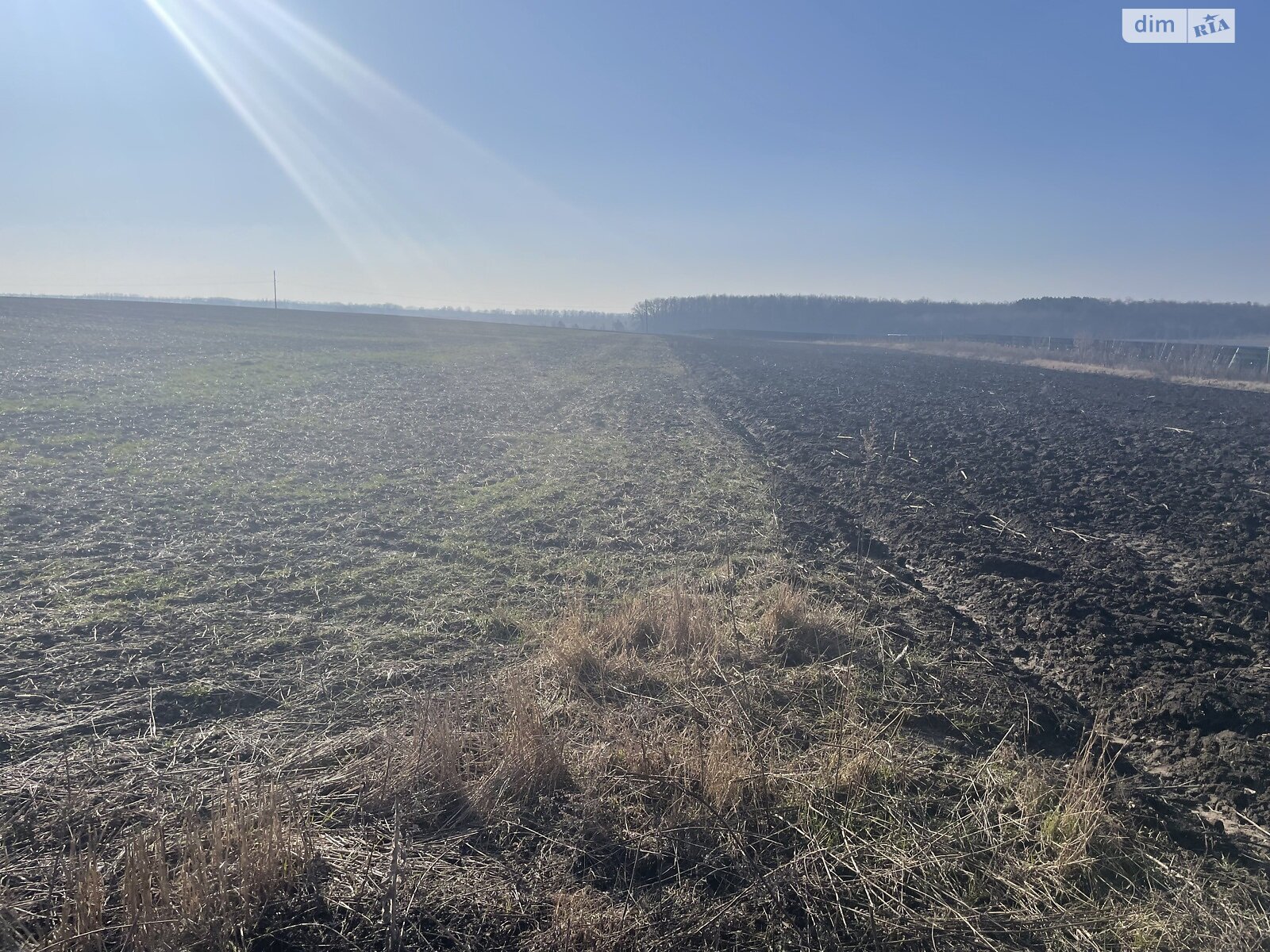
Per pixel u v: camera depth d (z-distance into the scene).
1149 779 4.76
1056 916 3.57
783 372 35.06
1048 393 25.09
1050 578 8.24
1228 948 3.35
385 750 4.82
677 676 5.86
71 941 3.14
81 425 16.75
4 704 5.34
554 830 4.16
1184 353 38.53
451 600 7.62
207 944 3.28
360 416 20.02
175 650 6.30
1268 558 8.48
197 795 4.39
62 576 7.89
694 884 3.79
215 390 23.77
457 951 3.35
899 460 14.50
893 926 3.52
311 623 6.96
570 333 76.31
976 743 5.16
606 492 12.41
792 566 8.69
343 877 3.75
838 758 4.65
